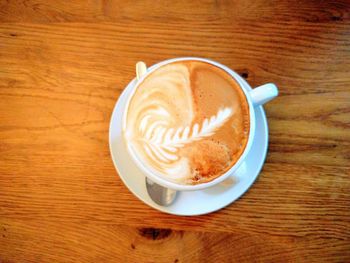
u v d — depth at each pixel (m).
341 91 0.28
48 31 0.31
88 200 0.28
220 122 0.25
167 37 0.31
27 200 0.28
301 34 0.30
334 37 0.29
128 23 0.31
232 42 0.30
